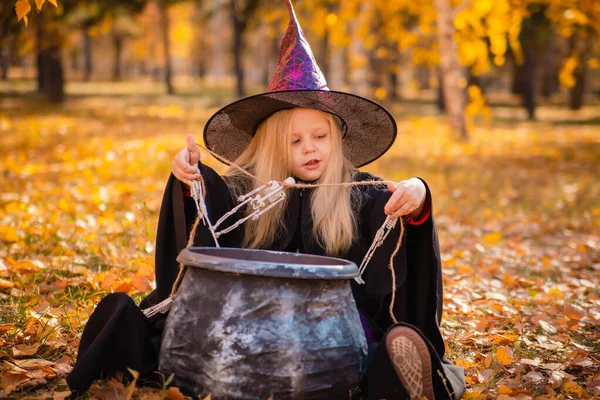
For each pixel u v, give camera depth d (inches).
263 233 114.9
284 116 116.6
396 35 676.7
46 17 566.3
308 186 108.7
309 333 89.0
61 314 136.0
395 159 518.3
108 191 304.3
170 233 108.3
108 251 193.6
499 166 511.5
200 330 90.0
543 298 181.9
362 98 114.5
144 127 703.7
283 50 121.4
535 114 1159.6
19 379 101.9
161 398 89.4
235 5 1194.6
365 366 96.7
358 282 105.4
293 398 88.0
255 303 88.1
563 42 1207.6
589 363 129.0
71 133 593.9
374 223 111.4
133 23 1199.6
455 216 314.8
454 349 136.5
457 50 652.1
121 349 96.1
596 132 855.7
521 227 295.0
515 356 133.6
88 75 1895.9
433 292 109.4
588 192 396.2
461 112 671.1
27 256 186.2
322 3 638.5
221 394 88.0
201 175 107.8
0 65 1738.4
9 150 449.1
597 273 219.5
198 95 1423.5
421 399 93.0
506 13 519.8
